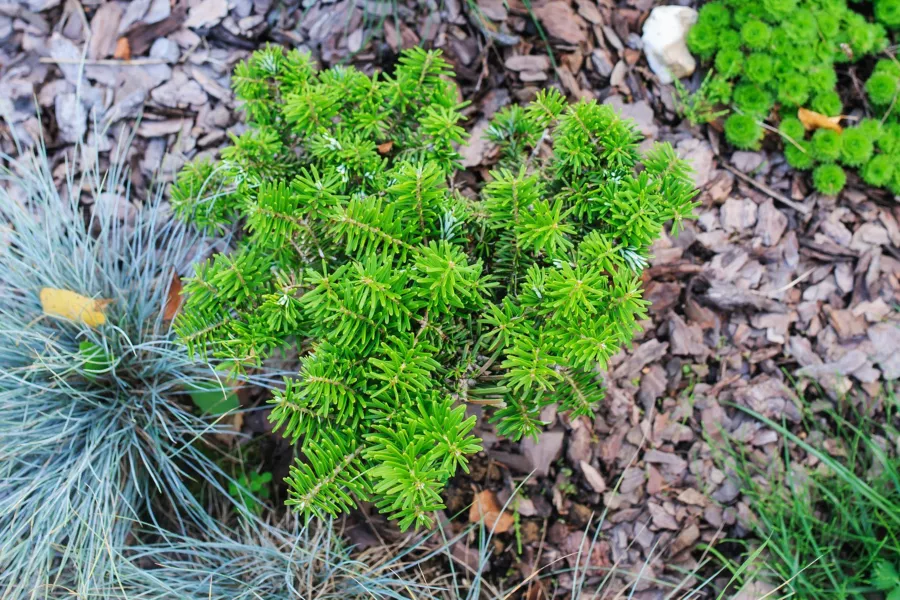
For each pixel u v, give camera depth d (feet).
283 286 2.23
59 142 2.84
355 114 2.42
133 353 2.63
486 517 2.64
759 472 2.68
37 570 2.47
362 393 2.21
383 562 2.60
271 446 2.72
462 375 2.24
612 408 2.71
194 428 2.69
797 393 2.74
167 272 2.70
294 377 2.64
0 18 2.87
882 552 2.59
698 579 2.62
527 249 2.27
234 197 2.51
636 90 2.88
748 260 2.80
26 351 2.57
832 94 2.80
